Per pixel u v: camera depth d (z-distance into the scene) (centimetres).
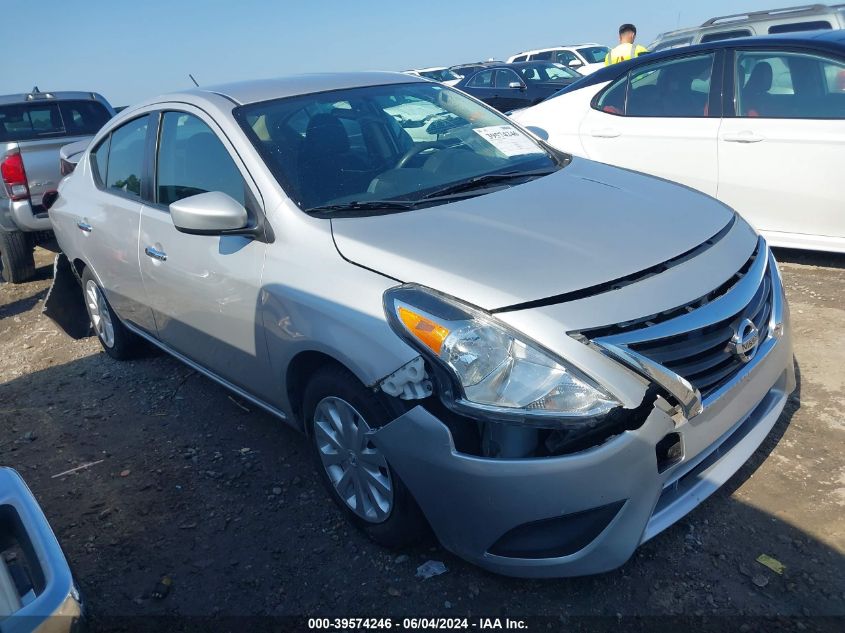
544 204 289
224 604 259
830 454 298
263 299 289
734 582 241
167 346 409
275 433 370
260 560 279
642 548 260
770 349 266
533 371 216
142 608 262
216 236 317
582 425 212
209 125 335
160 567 282
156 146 378
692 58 539
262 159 307
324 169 311
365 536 283
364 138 338
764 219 512
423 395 230
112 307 455
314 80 374
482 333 222
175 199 358
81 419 413
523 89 1320
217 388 429
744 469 295
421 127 360
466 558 240
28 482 354
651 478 222
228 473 339
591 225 268
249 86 360
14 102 752
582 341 217
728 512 272
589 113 595
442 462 228
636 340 221
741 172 511
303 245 279
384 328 239
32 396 456
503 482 219
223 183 323
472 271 237
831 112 476
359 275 255
